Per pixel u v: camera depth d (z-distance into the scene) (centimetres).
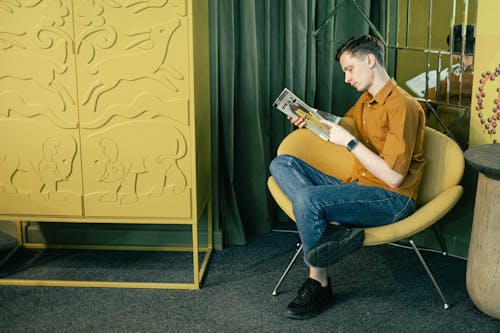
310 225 249
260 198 348
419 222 251
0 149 281
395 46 334
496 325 258
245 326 257
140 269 311
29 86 273
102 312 268
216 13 311
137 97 272
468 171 308
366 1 337
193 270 310
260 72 339
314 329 255
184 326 257
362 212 254
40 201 286
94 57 269
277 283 295
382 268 311
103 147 278
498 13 276
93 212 286
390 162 246
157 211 285
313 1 336
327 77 348
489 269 255
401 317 264
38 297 281
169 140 276
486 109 288
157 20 264
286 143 293
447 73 311
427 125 328
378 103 260
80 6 264
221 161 338
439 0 308
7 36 269
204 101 301
